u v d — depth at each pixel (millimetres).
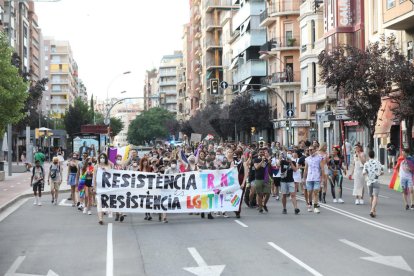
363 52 34719
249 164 21812
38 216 20703
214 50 110875
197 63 121250
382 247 12867
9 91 34250
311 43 55688
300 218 18266
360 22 45875
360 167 22047
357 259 11523
